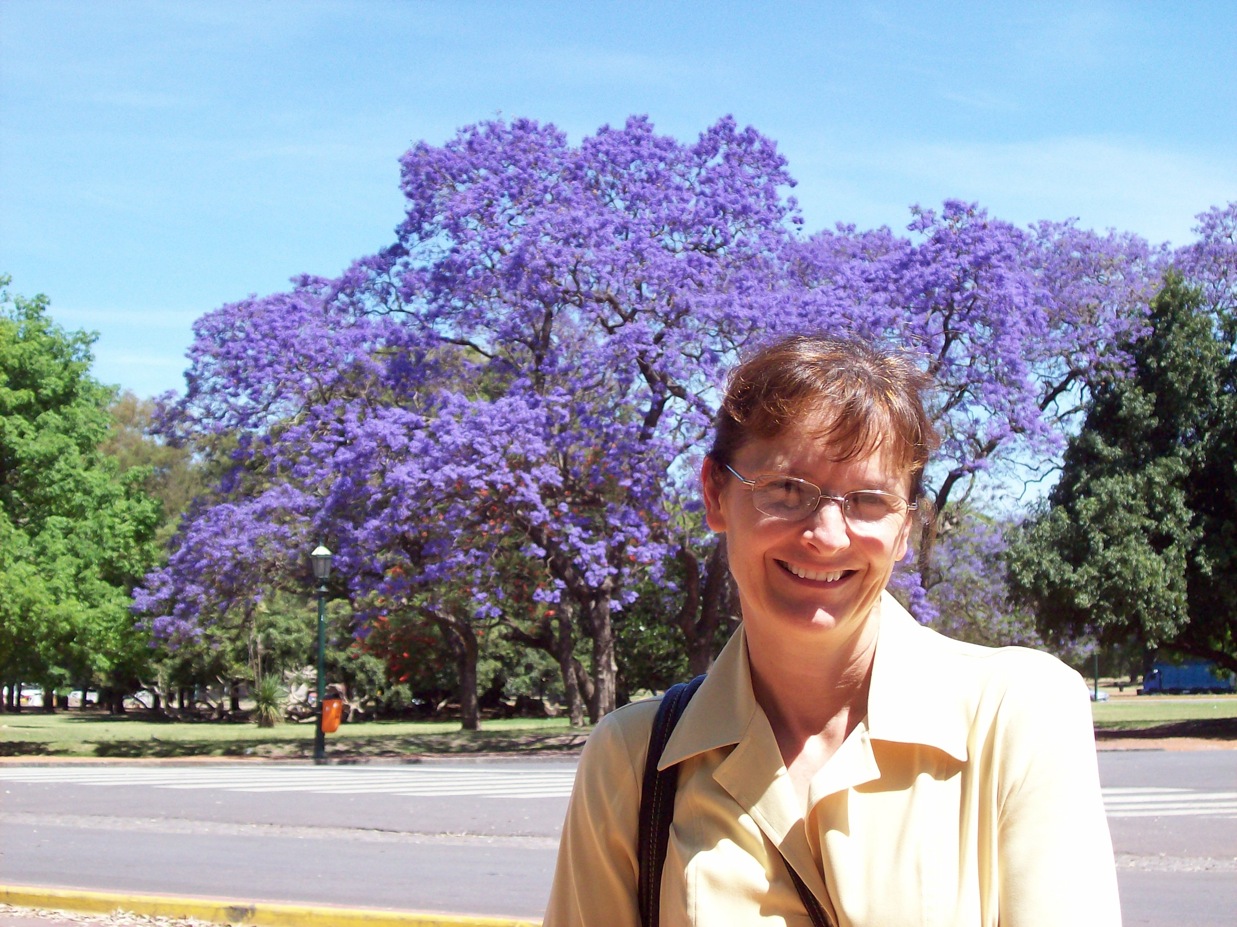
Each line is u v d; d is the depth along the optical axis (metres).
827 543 1.77
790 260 27.09
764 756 1.79
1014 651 1.80
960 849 1.67
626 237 25.81
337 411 28.39
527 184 26.72
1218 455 27.33
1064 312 28.33
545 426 25.33
